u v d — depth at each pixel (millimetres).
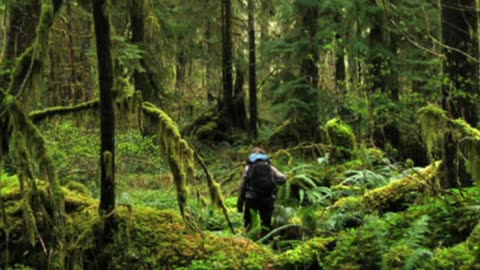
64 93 17156
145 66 9289
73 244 5672
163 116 5969
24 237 5875
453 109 7055
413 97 9469
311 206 9852
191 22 21984
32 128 5324
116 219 5918
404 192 7973
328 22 17219
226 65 23031
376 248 5539
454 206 6180
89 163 9977
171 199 10883
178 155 5930
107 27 5629
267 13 21328
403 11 13414
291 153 17266
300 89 17812
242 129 23094
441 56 7301
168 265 5848
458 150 6047
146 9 7098
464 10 7094
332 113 17766
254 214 8039
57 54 12500
